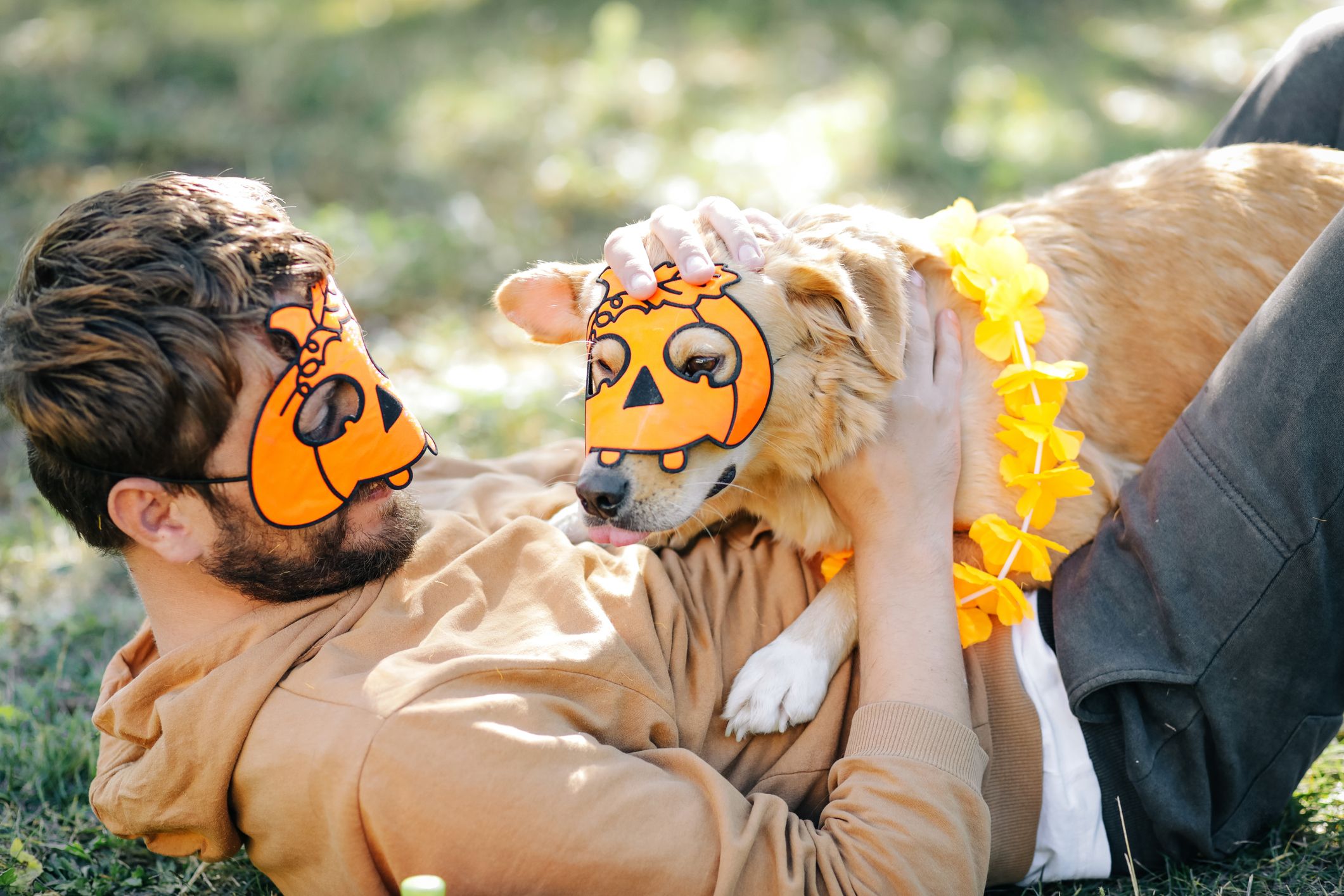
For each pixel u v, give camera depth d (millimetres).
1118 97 8922
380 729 1674
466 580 1981
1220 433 1998
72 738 2738
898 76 8680
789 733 2123
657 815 1733
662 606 2055
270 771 1727
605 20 9148
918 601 2039
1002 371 2404
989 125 7758
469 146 7188
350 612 1906
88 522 1833
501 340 5031
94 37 8688
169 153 6727
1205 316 2576
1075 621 2105
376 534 1951
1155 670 2000
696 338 2062
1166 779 2084
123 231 1717
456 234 5879
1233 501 1959
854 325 2137
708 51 9156
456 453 4082
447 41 9344
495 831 1678
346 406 1853
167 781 1793
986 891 2197
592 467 2084
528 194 6594
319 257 1881
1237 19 11977
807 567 2510
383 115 7598
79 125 6863
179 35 8773
